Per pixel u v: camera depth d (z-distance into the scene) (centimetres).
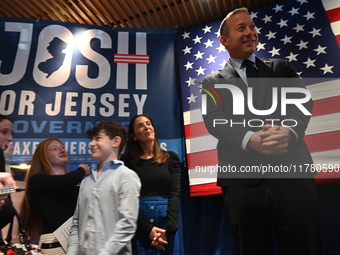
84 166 187
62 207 166
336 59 200
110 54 245
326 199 177
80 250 123
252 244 105
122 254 119
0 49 238
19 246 121
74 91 231
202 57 242
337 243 169
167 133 226
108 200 127
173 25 295
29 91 228
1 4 273
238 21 136
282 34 224
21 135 216
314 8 224
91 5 267
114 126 153
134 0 266
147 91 237
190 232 207
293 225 103
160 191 172
